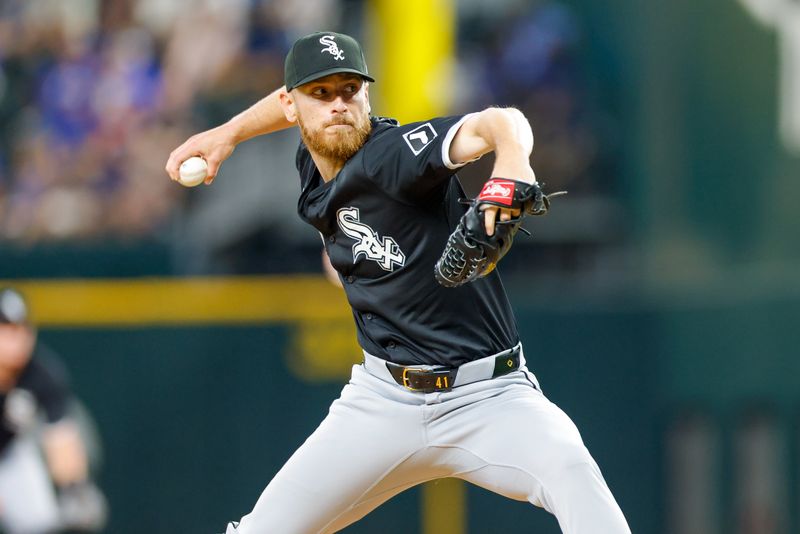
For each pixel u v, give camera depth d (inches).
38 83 1528.1
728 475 1328.7
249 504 1315.2
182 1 1526.8
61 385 1314.0
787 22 1405.0
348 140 531.2
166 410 1323.8
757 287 1358.3
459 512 1296.8
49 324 1330.0
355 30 1473.9
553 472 526.6
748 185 1390.3
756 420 1341.0
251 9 1509.6
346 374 1320.1
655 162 1405.0
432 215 536.4
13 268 1354.6
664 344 1328.7
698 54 1403.8
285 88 555.8
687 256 1384.1
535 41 1456.7
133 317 1336.1
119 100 1502.2
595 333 1325.0
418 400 561.0
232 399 1325.0
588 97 1438.2
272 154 1437.0
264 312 1333.7
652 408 1321.4
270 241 1413.6
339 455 570.6
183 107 1502.2
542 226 1401.3
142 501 1315.2
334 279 624.1
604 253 1398.9
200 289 1343.5
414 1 1396.4
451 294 548.4
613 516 517.3
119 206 1446.9
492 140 480.1
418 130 514.9
